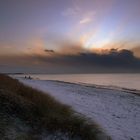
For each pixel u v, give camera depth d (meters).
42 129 5.88
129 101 22.17
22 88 9.91
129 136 8.83
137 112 15.22
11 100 6.76
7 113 6.05
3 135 4.99
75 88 32.59
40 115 6.60
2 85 9.04
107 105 16.84
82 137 6.14
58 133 5.89
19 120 5.95
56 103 9.27
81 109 12.79
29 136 5.38
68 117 7.18
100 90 33.91
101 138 6.98
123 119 12.14
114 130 9.21
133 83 81.00
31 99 7.99
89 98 20.08
